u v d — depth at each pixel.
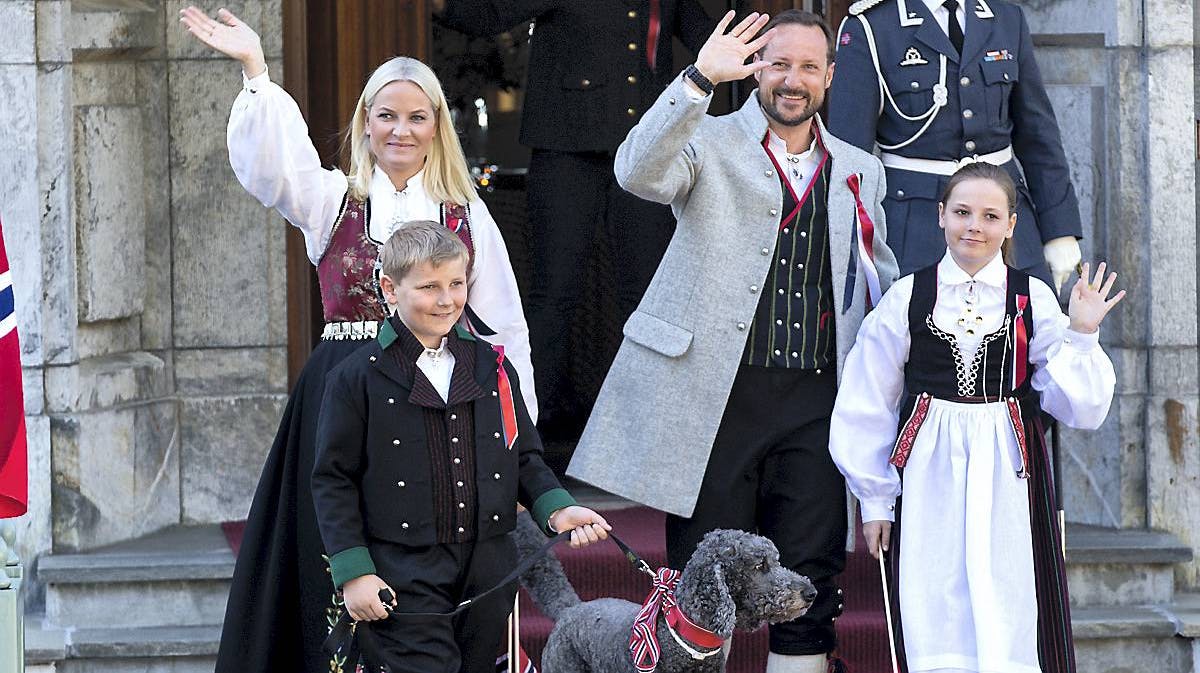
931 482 14.66
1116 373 21.17
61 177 19.66
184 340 21.45
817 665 15.63
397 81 14.34
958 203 14.55
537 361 22.16
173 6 21.19
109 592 19.05
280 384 21.56
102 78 20.58
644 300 15.73
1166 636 19.41
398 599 13.04
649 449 15.36
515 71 29.14
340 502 13.02
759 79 15.38
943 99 17.14
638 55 21.88
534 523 15.07
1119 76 20.91
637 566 13.73
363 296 14.27
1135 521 21.12
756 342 15.34
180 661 18.53
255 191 14.13
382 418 13.04
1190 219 21.02
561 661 14.66
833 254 15.28
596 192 22.11
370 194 14.42
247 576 14.43
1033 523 14.75
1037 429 14.95
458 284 13.16
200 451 21.41
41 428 19.56
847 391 14.97
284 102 13.98
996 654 14.11
